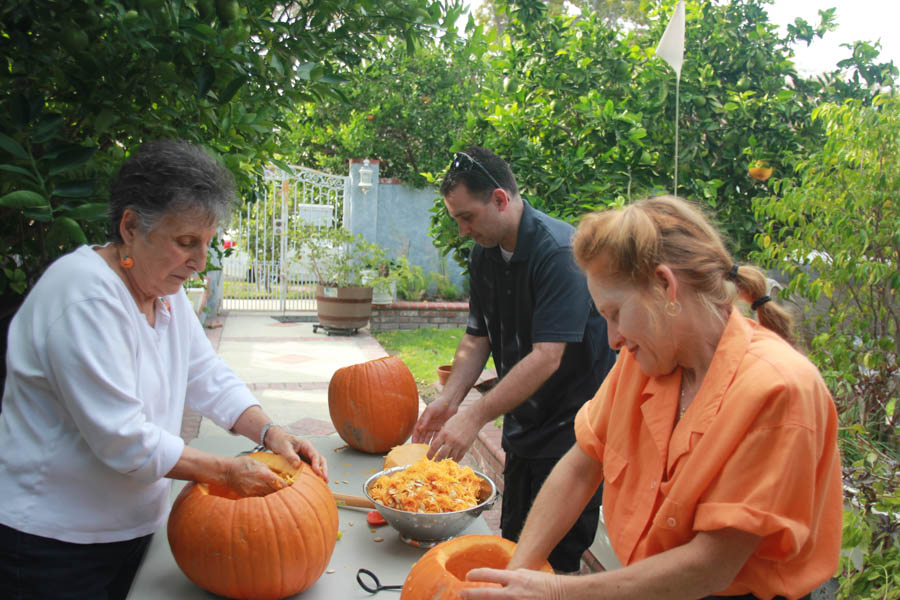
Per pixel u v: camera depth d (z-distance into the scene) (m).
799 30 5.44
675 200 1.29
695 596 1.14
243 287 11.02
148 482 1.63
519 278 2.41
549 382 2.48
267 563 1.49
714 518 1.11
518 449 2.62
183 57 2.15
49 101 2.32
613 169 4.65
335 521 1.67
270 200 10.77
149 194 1.54
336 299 8.95
